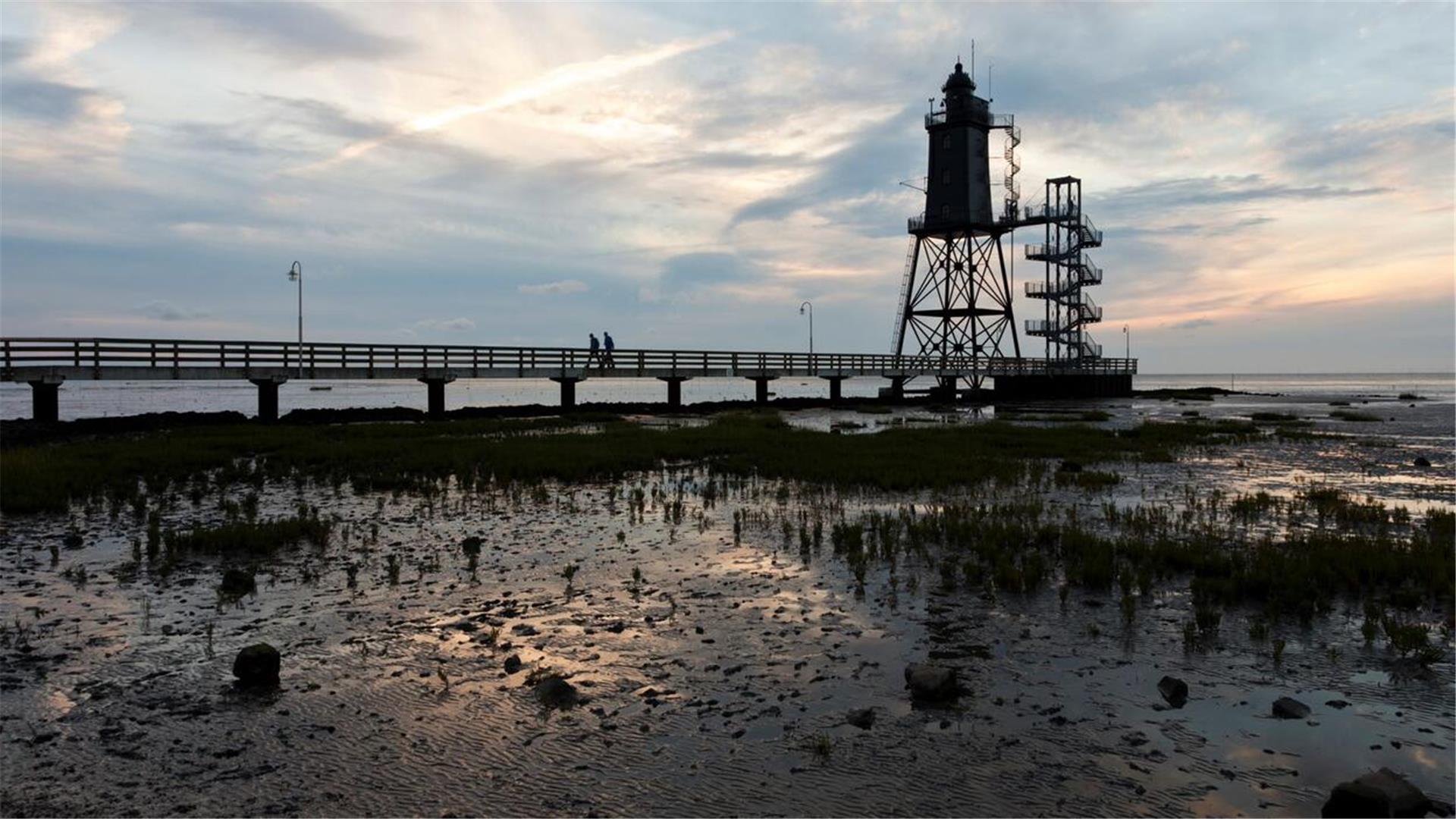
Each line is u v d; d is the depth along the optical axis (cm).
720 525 1536
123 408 7438
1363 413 5888
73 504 1709
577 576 1146
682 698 720
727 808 543
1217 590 1034
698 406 5725
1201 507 1733
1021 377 7862
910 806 543
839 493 1934
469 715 686
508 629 913
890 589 1076
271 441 2864
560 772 591
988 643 863
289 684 754
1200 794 558
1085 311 7919
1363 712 689
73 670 788
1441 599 1013
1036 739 640
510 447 2730
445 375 4453
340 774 589
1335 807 526
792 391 13975
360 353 4194
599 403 5366
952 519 1513
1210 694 728
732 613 972
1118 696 723
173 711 696
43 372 3350
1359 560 1145
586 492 1942
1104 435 3488
